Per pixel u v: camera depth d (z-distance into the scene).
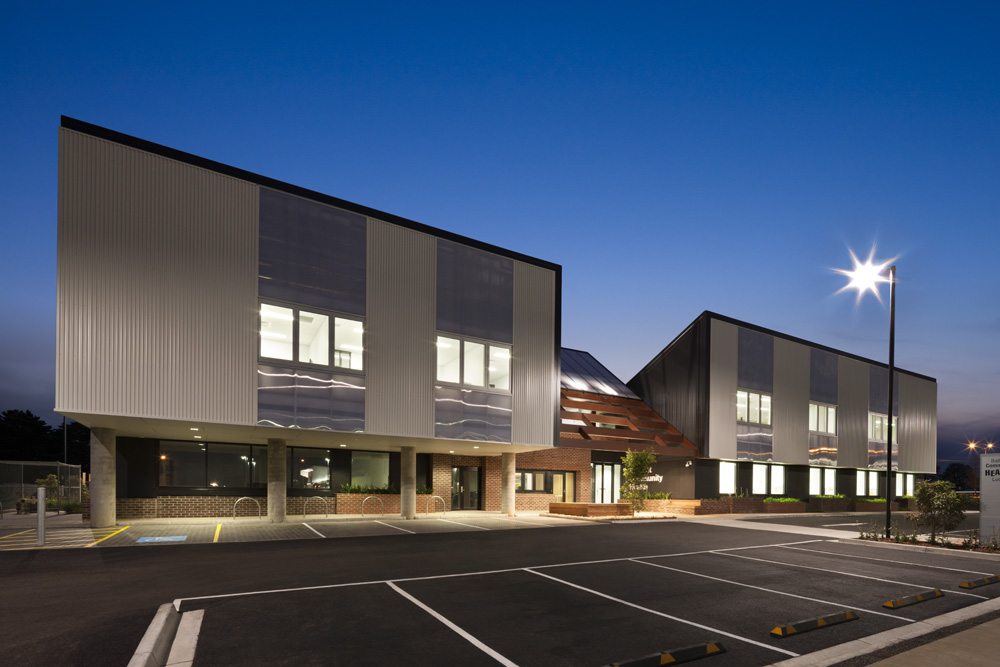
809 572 12.58
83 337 14.73
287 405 17.73
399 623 7.75
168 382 15.79
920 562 14.52
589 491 30.89
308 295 18.47
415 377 20.56
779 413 35.16
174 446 21.78
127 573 10.64
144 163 16.00
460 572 11.25
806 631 7.97
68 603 8.45
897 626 8.35
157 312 15.80
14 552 13.00
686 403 32.94
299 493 23.47
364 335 19.56
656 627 7.95
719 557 14.36
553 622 8.02
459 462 27.56
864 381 41.03
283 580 10.13
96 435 17.78
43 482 35.50
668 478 32.84
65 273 14.66
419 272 21.06
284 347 17.91
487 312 22.73
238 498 22.36
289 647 6.73
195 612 8.07
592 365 38.34
